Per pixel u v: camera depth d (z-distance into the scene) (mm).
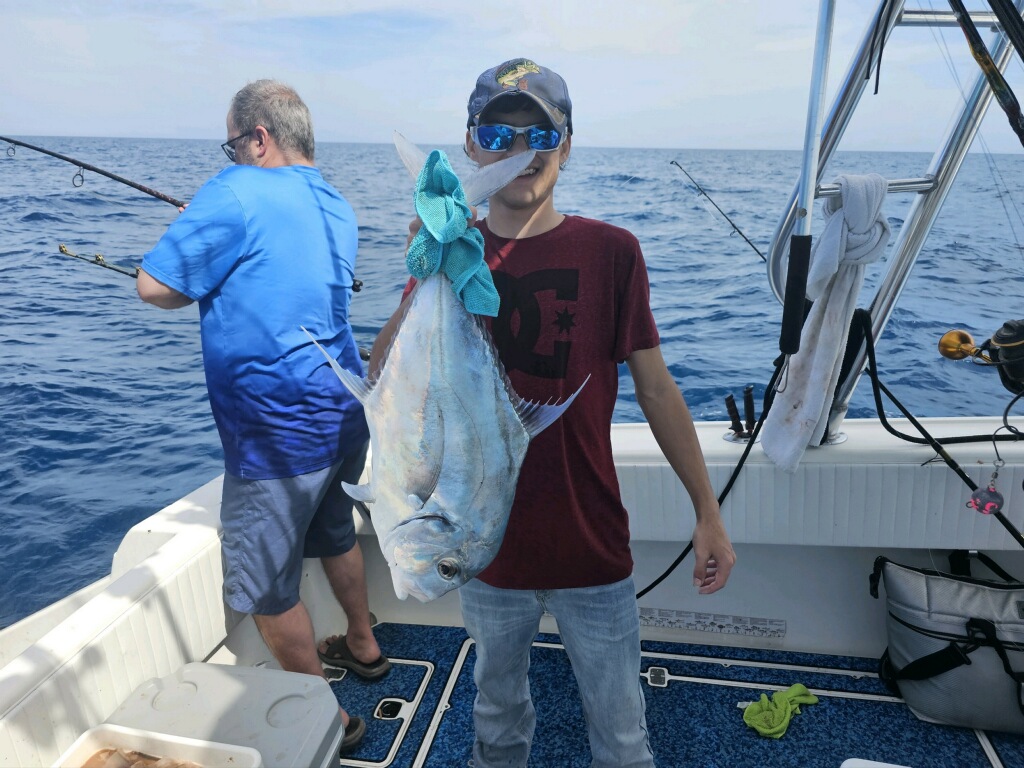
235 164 1994
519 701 1678
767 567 2314
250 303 1805
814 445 2123
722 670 2307
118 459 5879
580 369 1398
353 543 2252
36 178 34688
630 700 1520
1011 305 8664
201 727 1404
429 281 1142
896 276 1960
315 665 2023
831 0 1519
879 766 968
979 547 2068
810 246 1753
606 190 29062
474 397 1135
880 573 2150
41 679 1331
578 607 1487
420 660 2414
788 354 1889
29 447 6047
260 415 1832
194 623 1808
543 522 1430
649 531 2232
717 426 2402
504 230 1443
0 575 4352
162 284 1745
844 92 1608
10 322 10109
